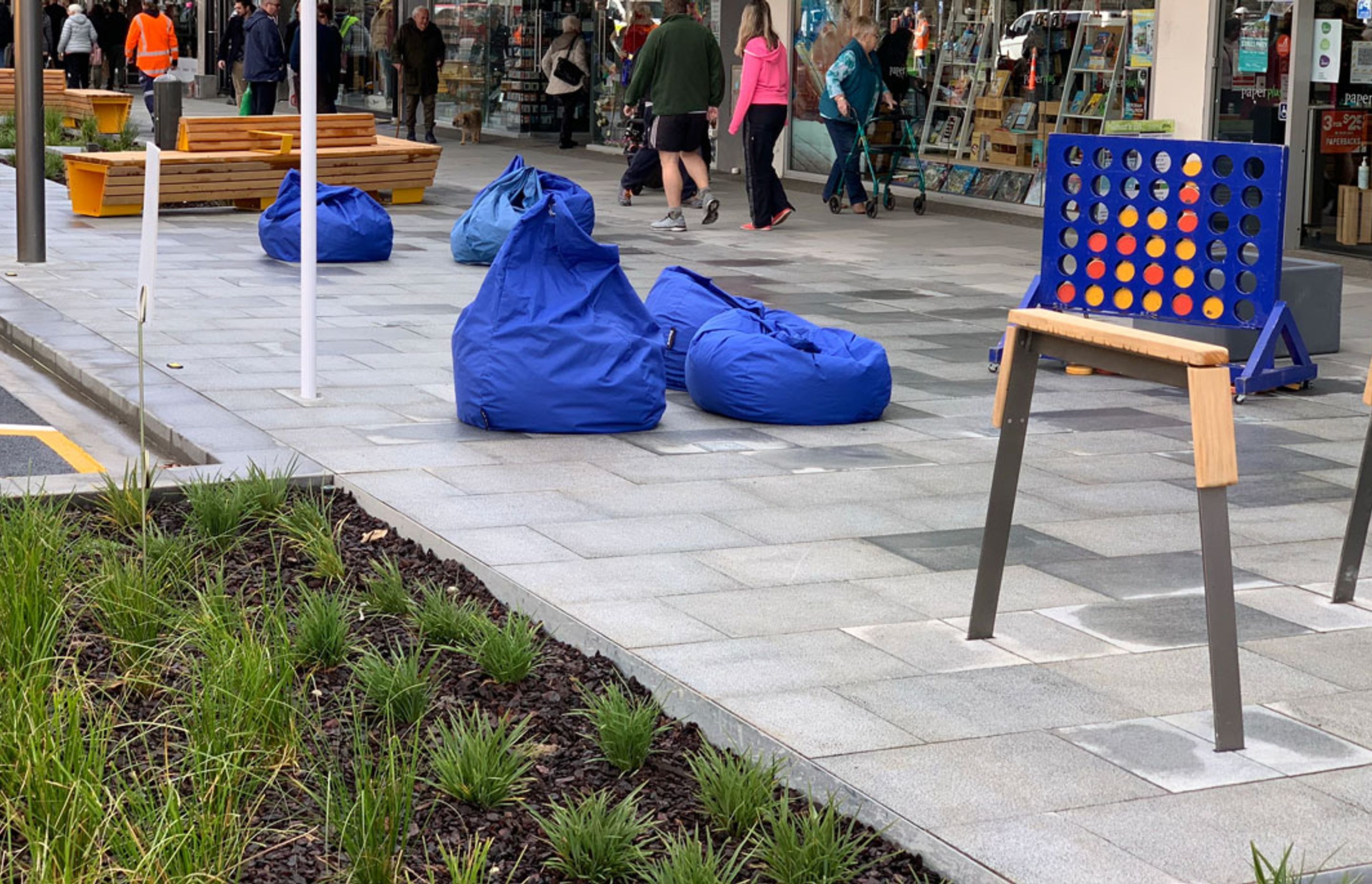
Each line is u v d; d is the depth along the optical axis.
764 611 5.38
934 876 3.72
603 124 26.94
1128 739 4.37
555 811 3.92
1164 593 5.68
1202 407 4.24
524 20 28.83
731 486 7.05
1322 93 15.11
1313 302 10.43
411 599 5.44
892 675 4.82
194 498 6.25
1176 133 16.44
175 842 3.55
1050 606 5.51
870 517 6.60
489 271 8.03
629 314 8.23
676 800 4.09
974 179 19.45
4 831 3.80
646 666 4.84
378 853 3.61
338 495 6.92
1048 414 8.74
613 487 6.99
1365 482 5.54
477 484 6.96
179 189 17.06
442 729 4.26
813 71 22.12
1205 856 3.69
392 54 29.53
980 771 4.14
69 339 10.20
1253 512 6.86
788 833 3.67
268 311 11.48
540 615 5.41
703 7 23.59
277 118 18.14
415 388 8.98
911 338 10.97
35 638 4.69
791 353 8.24
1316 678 4.89
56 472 7.57
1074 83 18.05
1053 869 3.60
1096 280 9.58
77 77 33.84
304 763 4.22
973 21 19.44
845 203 20.14
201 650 4.89
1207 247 9.27
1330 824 3.88
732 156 23.48
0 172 20.08
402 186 18.86
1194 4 16.11
